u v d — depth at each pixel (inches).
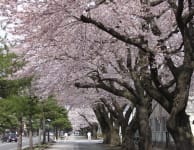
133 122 1315.2
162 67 906.1
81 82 967.0
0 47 898.1
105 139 2337.6
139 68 823.7
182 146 583.8
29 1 585.9
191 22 626.8
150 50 621.3
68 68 908.0
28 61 848.3
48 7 575.8
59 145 2150.6
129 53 847.1
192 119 1346.0
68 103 1443.2
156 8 668.7
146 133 900.0
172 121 589.0
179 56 797.2
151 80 695.1
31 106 1123.3
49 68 912.3
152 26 663.1
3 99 956.0
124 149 1400.1
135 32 625.6
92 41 781.3
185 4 697.0
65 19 620.7
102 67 898.7
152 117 2037.4
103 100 1462.8
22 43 700.7
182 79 588.1
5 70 890.7
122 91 903.1
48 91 1040.2
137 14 632.4
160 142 1777.8
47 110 1845.5
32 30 645.9
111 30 593.6
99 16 645.9
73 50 789.9
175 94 625.3
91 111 3043.8
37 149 1549.0
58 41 716.0
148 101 947.3
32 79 946.7
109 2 628.1
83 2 560.4
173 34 730.8
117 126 1945.1
